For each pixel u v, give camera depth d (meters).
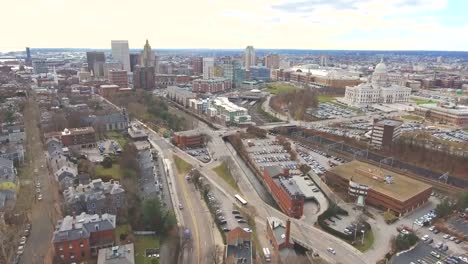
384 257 169.88
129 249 144.00
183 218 199.38
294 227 195.50
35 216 184.00
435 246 179.62
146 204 182.12
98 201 187.25
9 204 187.62
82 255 152.75
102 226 158.12
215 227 190.88
